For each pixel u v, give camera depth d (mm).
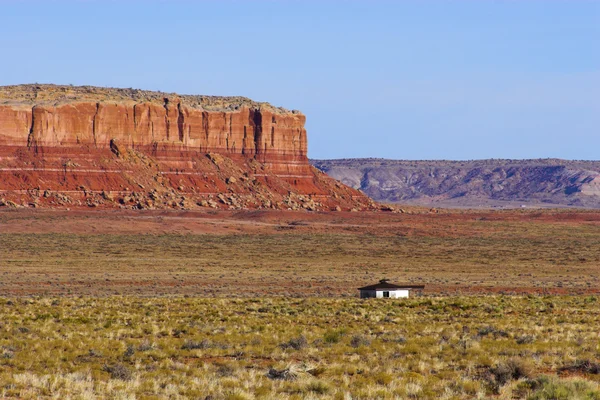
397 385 61812
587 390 56969
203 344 84188
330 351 80625
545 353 78062
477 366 71875
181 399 58156
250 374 66625
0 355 75875
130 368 71438
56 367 71812
